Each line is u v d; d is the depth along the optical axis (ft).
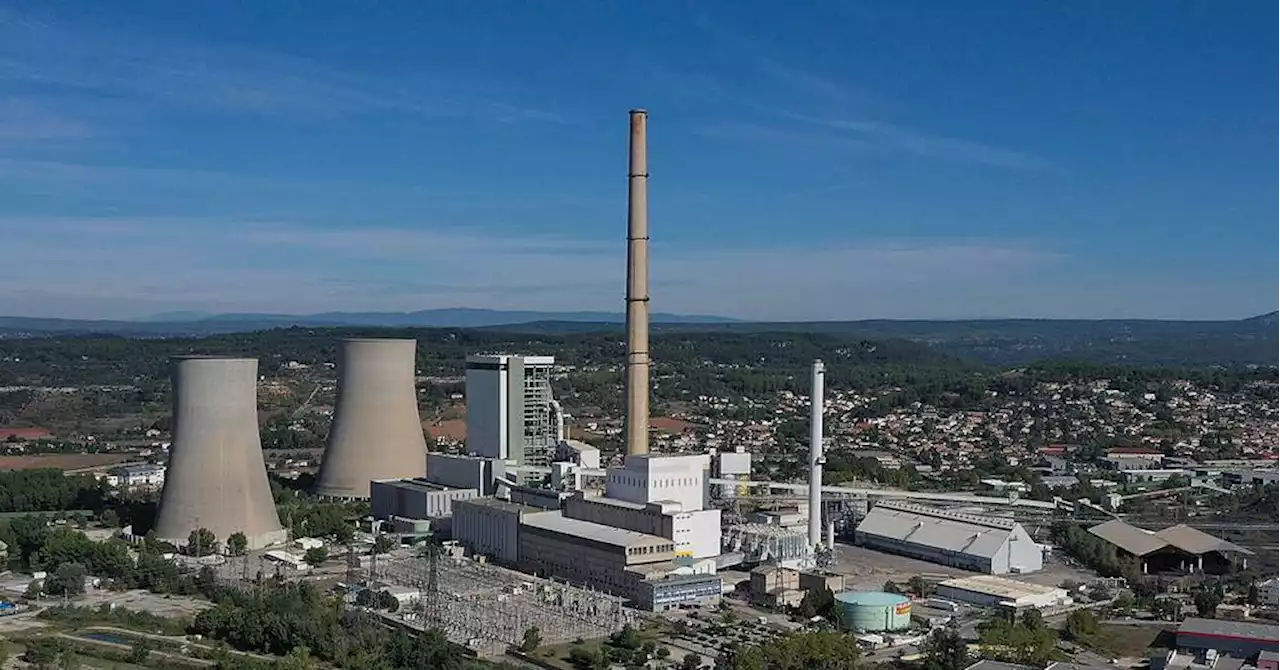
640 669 524.93
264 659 549.13
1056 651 558.15
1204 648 539.70
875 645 574.56
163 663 535.60
